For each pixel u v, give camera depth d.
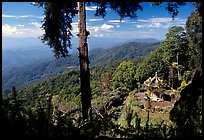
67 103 7.68
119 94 30.30
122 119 4.64
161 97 25.16
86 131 4.10
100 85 36.12
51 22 10.09
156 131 4.21
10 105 4.01
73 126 4.13
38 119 3.84
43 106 4.09
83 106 7.91
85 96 8.02
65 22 10.25
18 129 3.67
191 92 6.74
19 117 3.85
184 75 34.31
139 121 4.41
